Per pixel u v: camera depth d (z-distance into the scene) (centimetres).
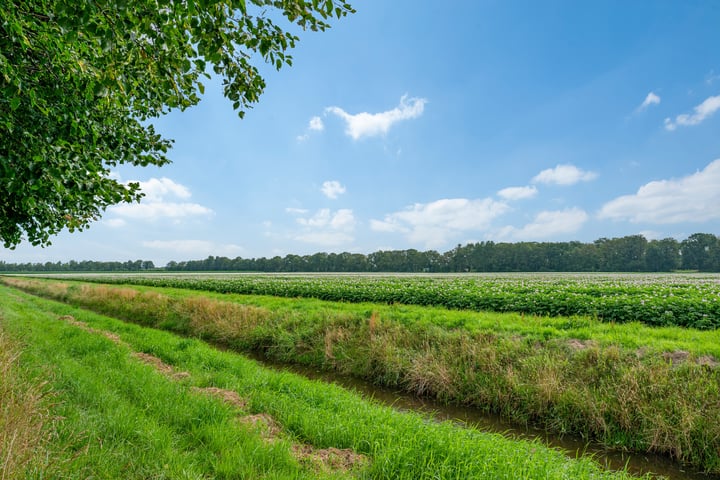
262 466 406
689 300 1186
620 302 1256
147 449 414
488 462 428
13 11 357
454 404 827
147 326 1731
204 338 1446
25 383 465
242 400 636
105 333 1202
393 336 1059
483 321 1087
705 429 587
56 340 970
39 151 480
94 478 343
